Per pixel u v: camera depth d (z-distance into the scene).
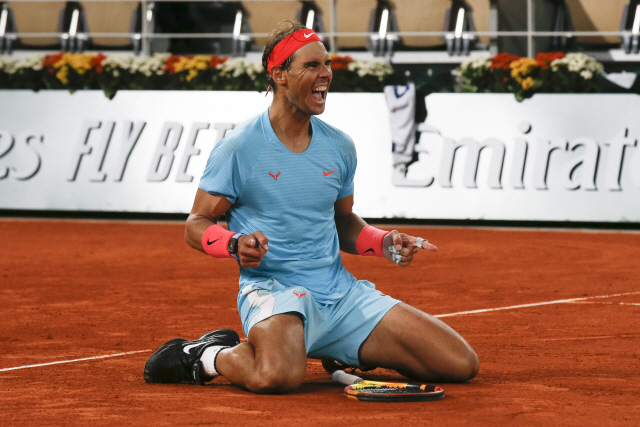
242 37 50.94
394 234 11.80
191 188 40.53
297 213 11.51
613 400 10.36
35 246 32.66
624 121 37.16
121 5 52.38
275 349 10.65
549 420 9.34
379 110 39.56
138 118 41.25
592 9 50.38
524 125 38.16
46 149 41.84
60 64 41.28
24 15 52.94
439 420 9.33
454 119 38.84
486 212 38.41
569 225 38.72
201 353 11.34
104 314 18.64
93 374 12.41
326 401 10.37
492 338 15.43
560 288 22.52
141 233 37.22
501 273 25.61
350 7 51.34
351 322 11.57
